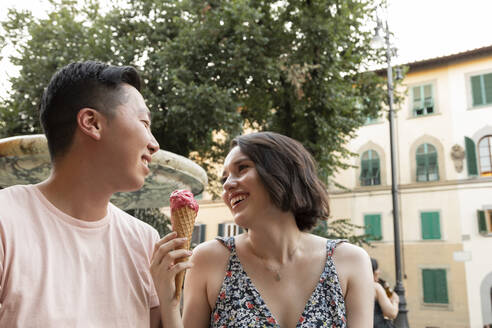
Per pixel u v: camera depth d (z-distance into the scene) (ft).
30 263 3.51
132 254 4.27
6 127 31.78
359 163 77.82
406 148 76.18
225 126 31.12
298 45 35.68
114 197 7.86
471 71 74.28
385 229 74.33
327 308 5.26
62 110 3.89
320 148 36.52
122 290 4.04
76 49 31.40
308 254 5.58
